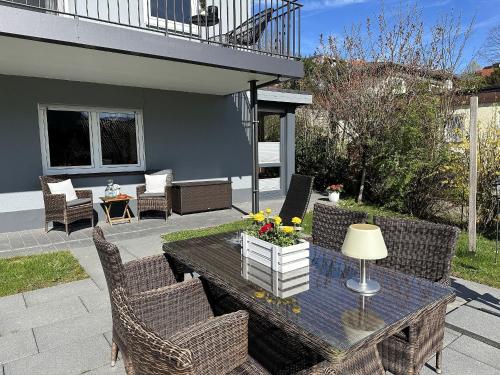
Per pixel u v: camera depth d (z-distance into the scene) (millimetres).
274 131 7902
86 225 5461
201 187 6344
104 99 5699
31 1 4938
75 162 5711
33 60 4184
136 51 3838
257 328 1884
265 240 1914
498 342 2217
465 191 5129
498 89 8188
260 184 7801
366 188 7902
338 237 2549
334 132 9148
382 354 1747
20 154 5113
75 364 2031
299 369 1587
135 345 1059
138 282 2160
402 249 2158
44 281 3236
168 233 4961
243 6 6789
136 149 6242
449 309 2650
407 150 6445
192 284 1937
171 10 6176
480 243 4402
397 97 7457
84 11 5273
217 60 4406
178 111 6480
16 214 5133
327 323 1348
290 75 5082
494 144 4887
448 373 1928
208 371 1402
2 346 2211
